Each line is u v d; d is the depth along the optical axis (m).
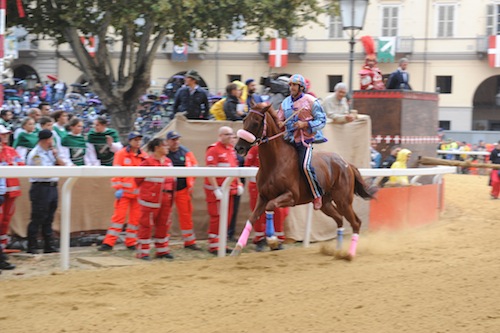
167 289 6.43
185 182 8.95
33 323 5.26
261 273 7.38
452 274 7.43
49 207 8.30
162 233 8.40
